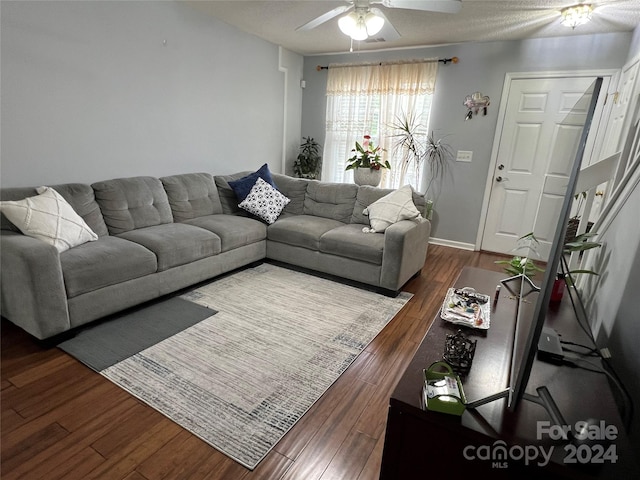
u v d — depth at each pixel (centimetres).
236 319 253
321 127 538
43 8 254
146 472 137
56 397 172
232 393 180
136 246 254
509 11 312
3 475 133
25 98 254
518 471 93
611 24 331
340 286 319
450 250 456
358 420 168
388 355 220
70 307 212
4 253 201
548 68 389
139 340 221
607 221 203
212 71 393
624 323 143
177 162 375
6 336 219
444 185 465
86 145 295
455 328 145
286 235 344
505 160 428
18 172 258
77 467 138
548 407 101
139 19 314
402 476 110
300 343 228
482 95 423
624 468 84
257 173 389
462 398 99
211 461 143
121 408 167
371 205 346
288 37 438
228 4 340
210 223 328
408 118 468
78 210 267
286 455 147
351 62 495
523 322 128
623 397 113
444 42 423
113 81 305
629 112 277
